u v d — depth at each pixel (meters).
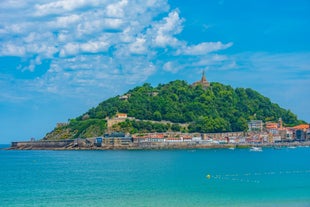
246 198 117.62
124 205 108.12
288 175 177.25
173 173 191.00
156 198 117.69
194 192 128.00
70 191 134.00
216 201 112.88
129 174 188.12
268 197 119.25
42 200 117.69
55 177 181.00
